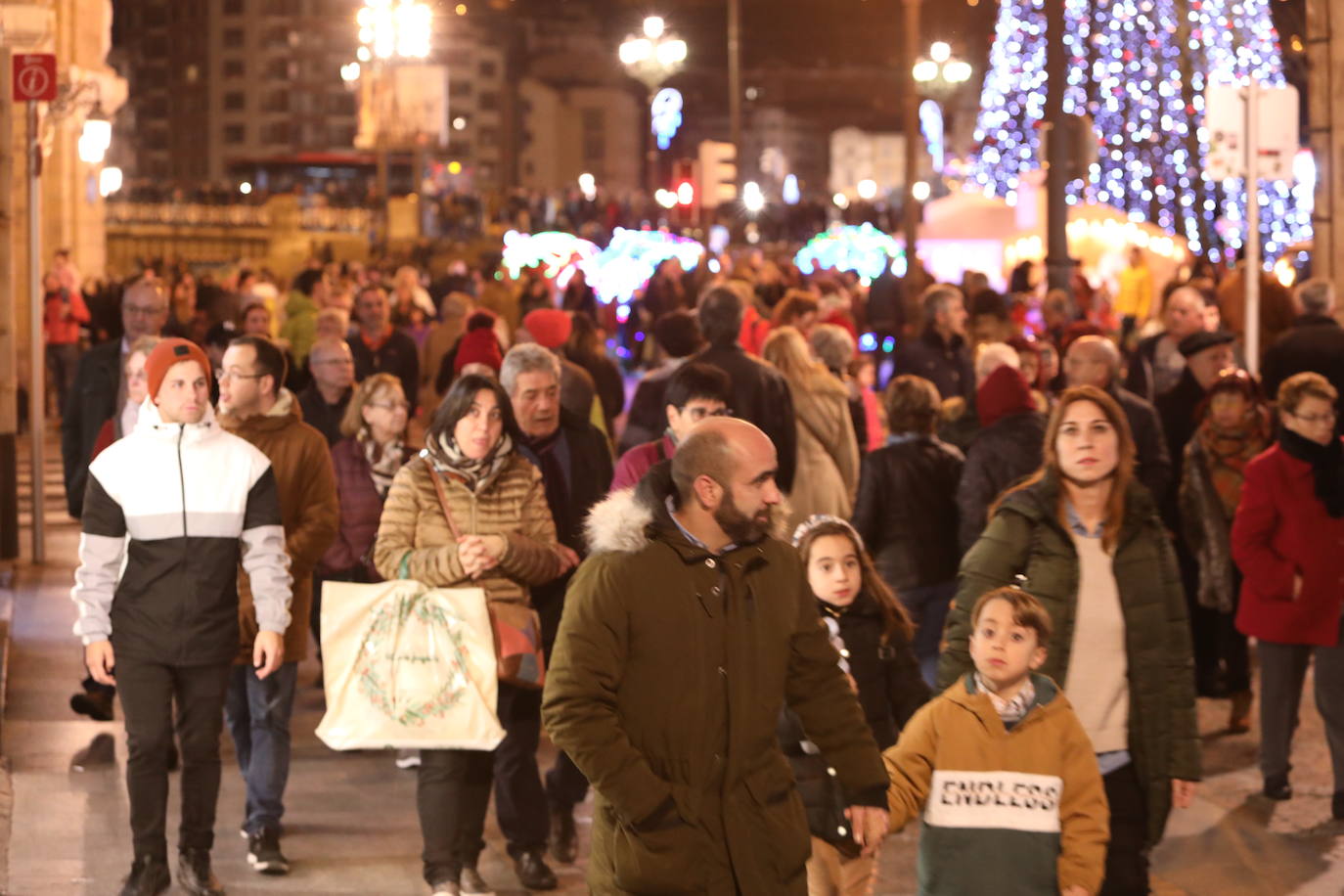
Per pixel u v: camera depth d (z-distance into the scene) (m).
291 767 14.96
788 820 7.56
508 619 10.91
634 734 7.44
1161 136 62.78
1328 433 13.55
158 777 11.10
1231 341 17.56
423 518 11.02
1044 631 8.81
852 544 10.25
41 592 21.89
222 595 11.10
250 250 109.69
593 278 62.78
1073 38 63.00
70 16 48.03
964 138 169.00
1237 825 13.34
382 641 10.78
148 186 120.25
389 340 25.20
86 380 15.64
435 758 10.98
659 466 7.62
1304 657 13.95
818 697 7.90
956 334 22.64
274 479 11.31
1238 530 13.77
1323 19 23.16
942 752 8.88
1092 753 8.89
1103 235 52.47
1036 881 8.81
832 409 15.77
